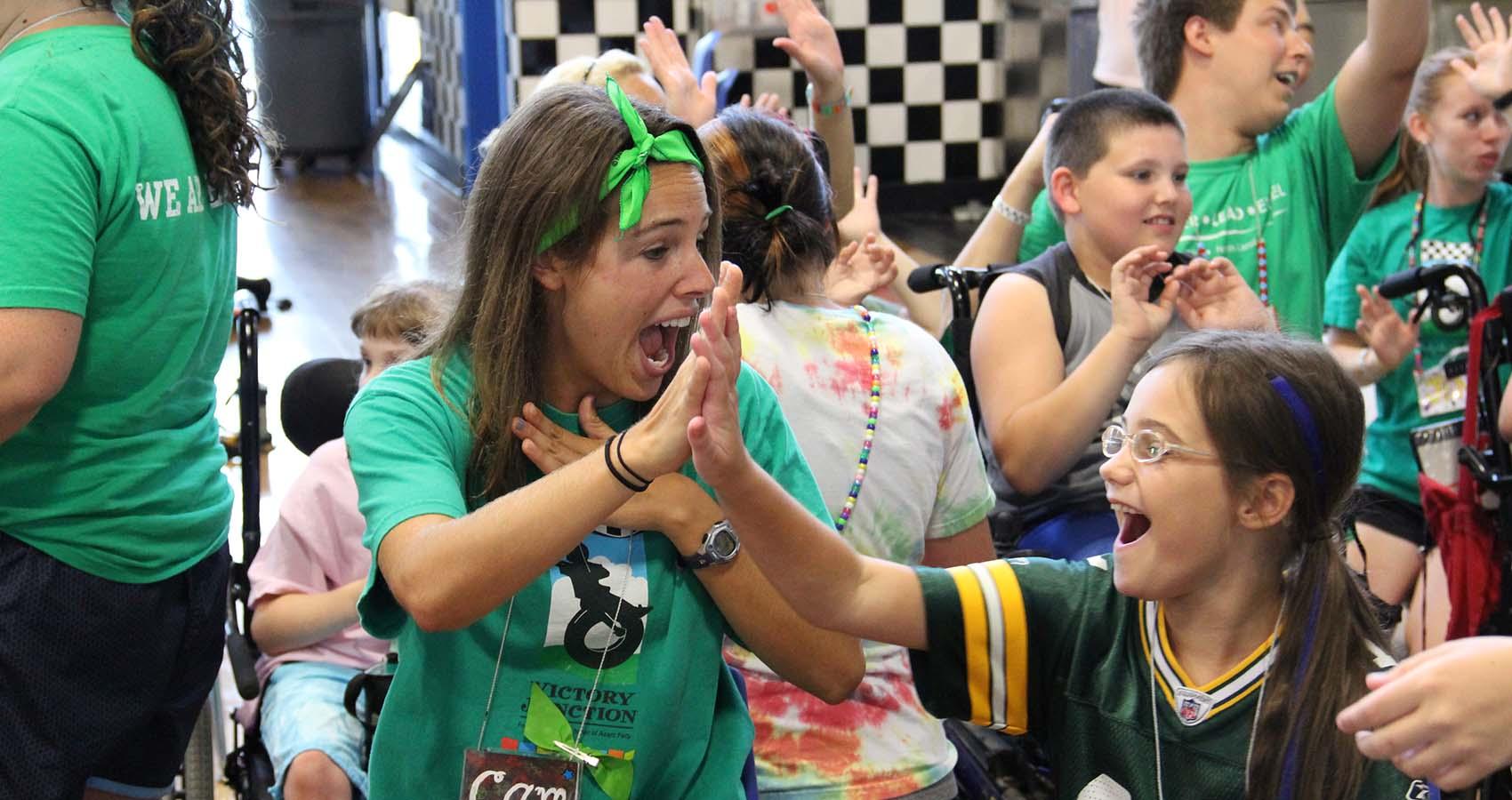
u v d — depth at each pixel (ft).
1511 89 10.39
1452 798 5.31
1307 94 18.78
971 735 7.14
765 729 5.83
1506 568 8.10
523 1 19.12
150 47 5.70
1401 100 8.71
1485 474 8.02
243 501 8.11
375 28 29.40
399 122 31.50
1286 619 4.76
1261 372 4.69
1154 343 7.58
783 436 5.05
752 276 6.01
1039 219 9.96
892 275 8.24
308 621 7.72
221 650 6.58
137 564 5.84
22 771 5.74
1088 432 7.16
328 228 23.00
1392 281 9.04
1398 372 10.55
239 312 8.09
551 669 4.72
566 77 9.49
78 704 5.83
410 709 4.74
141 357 5.72
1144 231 7.68
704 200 4.66
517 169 4.57
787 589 4.73
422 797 4.76
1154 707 4.86
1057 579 5.11
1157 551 4.77
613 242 4.52
